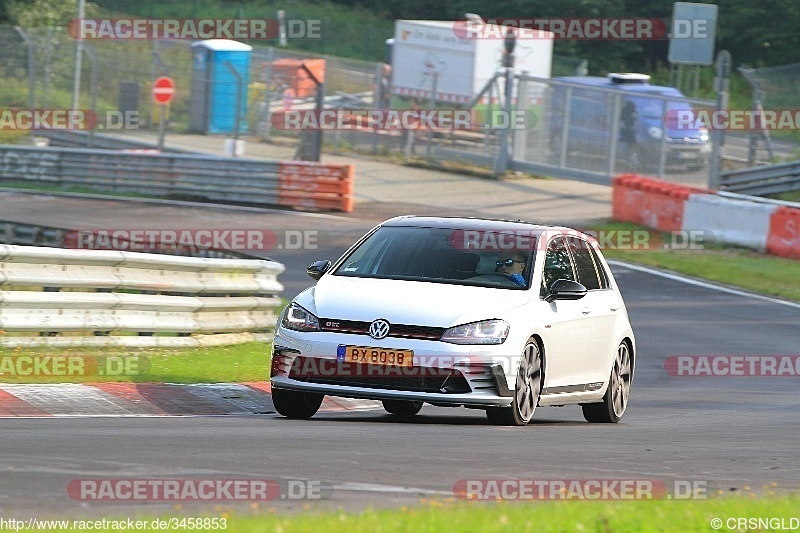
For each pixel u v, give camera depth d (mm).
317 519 18344
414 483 23297
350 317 32969
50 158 118562
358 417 37469
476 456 27203
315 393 33219
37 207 103562
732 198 99062
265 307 54969
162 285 47594
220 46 143875
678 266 86875
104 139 136500
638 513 19750
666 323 68438
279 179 108812
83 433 28328
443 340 32438
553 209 112500
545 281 36094
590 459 27953
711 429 37344
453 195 118312
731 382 52969
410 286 34375
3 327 41469
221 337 51094
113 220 98062
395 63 140875
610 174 121062
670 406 45062
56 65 148750
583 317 37312
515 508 20031
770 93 124250
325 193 107500
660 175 117438
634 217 103250
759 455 30844
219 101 144125
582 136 123438
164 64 138875
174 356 46250
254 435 29188
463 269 35500
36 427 29266
